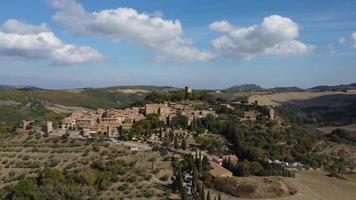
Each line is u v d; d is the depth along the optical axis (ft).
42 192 622.13
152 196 628.69
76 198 614.34
